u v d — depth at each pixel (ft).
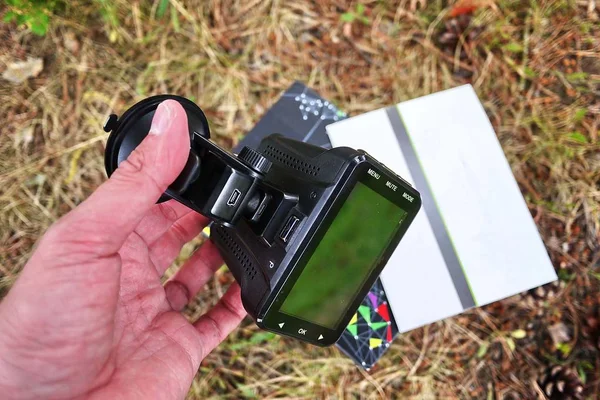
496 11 1.76
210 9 1.76
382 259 1.36
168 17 1.76
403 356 1.68
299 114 1.68
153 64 1.74
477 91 1.75
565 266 1.69
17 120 1.73
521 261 1.63
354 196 1.28
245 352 1.68
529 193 1.72
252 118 1.73
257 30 1.76
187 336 1.38
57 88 1.73
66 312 1.19
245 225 1.29
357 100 1.75
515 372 1.68
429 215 1.63
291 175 1.32
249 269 1.32
